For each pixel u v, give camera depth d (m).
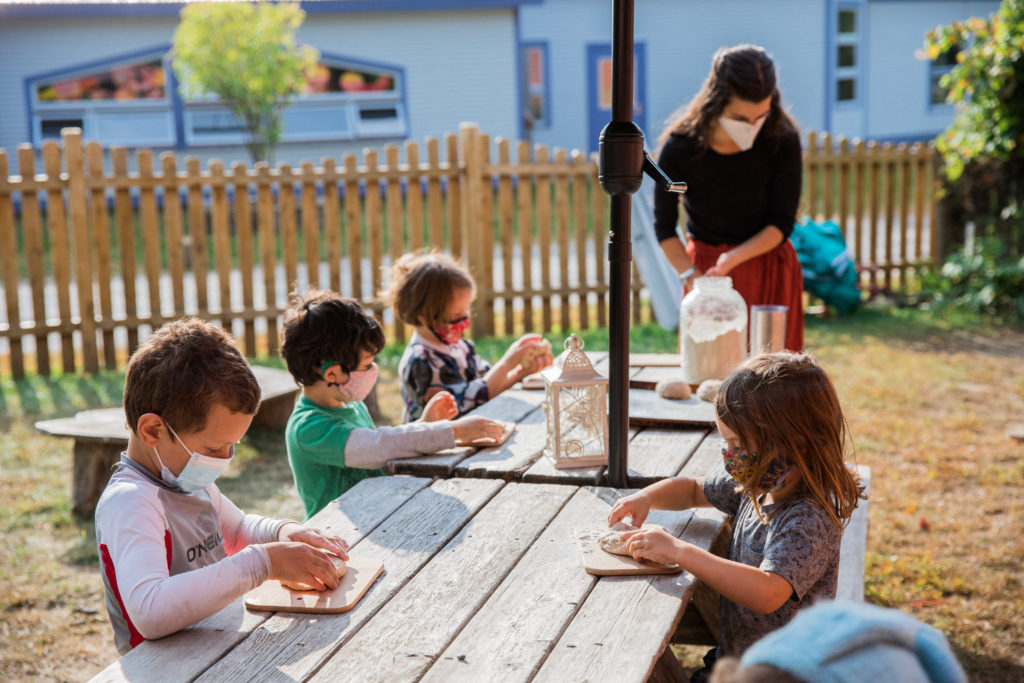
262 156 14.77
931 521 4.03
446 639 1.47
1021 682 2.83
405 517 1.98
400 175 7.56
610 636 1.48
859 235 8.83
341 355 2.40
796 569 1.69
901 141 21.75
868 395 5.92
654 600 1.59
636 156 1.96
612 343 2.08
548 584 1.66
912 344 7.33
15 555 3.91
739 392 1.76
